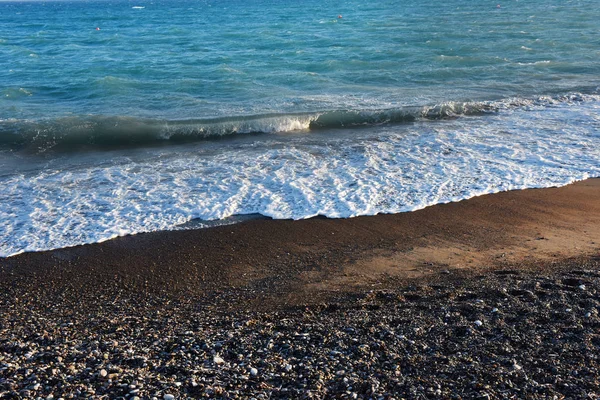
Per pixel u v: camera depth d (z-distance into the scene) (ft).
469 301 21.44
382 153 44.09
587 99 59.72
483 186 37.32
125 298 25.21
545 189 36.91
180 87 70.38
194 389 16.28
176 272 27.66
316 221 32.86
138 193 36.70
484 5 207.72
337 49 101.45
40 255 29.32
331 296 23.85
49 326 21.71
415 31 126.93
